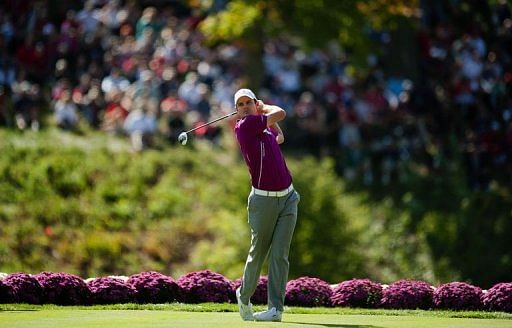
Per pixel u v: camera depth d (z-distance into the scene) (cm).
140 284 3394
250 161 2688
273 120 2677
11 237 5750
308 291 3434
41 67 6969
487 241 6284
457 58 6775
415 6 7156
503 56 6806
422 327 2600
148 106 6675
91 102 6856
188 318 2728
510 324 2709
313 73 7188
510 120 6575
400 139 6819
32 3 7181
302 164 6275
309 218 6009
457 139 6719
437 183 6644
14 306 3078
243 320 2709
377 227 6350
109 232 6034
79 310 3005
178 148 6688
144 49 6919
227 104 6744
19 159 6234
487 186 6594
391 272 6122
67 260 5788
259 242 2725
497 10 6894
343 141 6812
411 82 7100
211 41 7056
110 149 6575
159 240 6069
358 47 7044
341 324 2650
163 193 6344
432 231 6309
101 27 7100
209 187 6456
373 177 6775
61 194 6150
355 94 6988
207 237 6175
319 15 6988
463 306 3303
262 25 7000
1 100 6588
